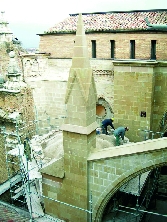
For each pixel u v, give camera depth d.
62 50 25.75
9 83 22.28
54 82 24.92
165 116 21.25
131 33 22.05
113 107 23.86
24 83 23.16
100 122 25.02
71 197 14.37
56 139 18.52
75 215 14.55
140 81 20.48
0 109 22.25
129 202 17.97
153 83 20.44
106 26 23.77
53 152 17.02
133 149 12.51
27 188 16.20
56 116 25.66
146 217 18.58
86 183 13.67
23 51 30.72
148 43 21.52
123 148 12.76
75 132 13.02
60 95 24.98
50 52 26.42
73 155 13.58
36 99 25.12
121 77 21.16
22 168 15.34
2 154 21.83
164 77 20.48
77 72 12.38
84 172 13.53
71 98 12.81
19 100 21.94
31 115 24.27
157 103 21.28
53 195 14.98
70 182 14.12
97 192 13.78
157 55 21.30
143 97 20.69
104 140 17.94
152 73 19.91
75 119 12.99
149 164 12.55
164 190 21.11
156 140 12.42
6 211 11.03
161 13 23.83
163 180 22.20
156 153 12.37
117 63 20.92
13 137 21.44
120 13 25.89
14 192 17.39
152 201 19.88
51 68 25.88
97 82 24.09
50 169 14.47
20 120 21.44
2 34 27.36
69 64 25.08
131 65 20.47
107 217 16.16
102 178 13.44
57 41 25.88
